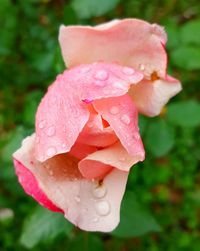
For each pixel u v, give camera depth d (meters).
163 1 0.40
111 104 0.15
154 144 0.27
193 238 0.36
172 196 0.38
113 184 0.16
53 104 0.16
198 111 0.27
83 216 0.16
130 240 0.35
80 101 0.15
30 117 0.26
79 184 0.16
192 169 0.38
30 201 0.31
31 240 0.22
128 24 0.17
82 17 0.27
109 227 0.15
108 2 0.27
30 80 0.34
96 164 0.16
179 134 0.38
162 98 0.18
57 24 0.34
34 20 0.34
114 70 0.16
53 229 0.22
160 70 0.18
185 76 0.38
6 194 0.33
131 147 0.15
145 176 0.36
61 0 0.37
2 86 0.38
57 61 0.23
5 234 0.34
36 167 0.15
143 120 0.26
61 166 0.16
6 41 0.32
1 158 0.28
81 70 0.16
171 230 0.36
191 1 0.42
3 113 0.39
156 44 0.17
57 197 0.15
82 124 0.15
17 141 0.24
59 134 0.15
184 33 0.29
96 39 0.18
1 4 0.33
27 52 0.33
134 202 0.23
